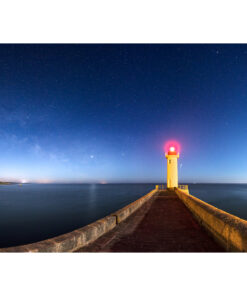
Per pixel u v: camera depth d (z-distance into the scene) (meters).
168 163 28.66
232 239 3.83
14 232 22.62
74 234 4.25
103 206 41.41
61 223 26.69
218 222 4.75
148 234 5.63
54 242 3.66
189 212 9.77
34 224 26.16
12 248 3.28
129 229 6.16
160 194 22.00
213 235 5.11
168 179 28.30
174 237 5.34
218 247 4.50
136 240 5.06
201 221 6.74
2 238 20.62
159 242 4.89
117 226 6.52
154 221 7.50
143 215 8.83
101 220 5.86
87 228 4.83
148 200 15.48
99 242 4.86
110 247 4.53
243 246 3.31
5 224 26.19
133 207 9.55
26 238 20.66
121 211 7.44
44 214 32.59
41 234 21.89
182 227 6.53
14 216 31.16
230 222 4.11
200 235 5.55
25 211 35.47
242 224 3.69
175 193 23.20
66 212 34.31
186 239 5.16
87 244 4.63
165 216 8.62
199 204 7.60
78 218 29.64
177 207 11.72
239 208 37.59
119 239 5.13
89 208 38.56
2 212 34.62
